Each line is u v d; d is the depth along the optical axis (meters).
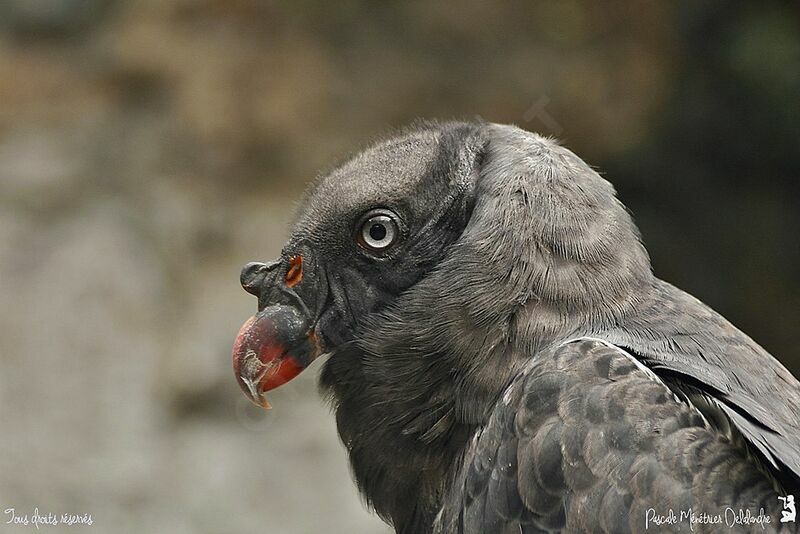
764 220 15.30
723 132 15.48
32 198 14.27
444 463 5.15
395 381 5.12
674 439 4.44
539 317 4.87
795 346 14.95
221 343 12.96
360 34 15.19
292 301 5.32
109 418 12.70
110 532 11.84
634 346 4.79
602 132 14.97
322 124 14.65
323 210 5.27
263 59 14.93
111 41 15.58
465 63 14.95
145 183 14.43
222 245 13.98
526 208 4.93
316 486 12.28
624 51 15.17
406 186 5.20
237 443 12.59
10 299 13.40
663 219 15.15
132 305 13.48
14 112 15.21
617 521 4.38
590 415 4.52
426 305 5.06
